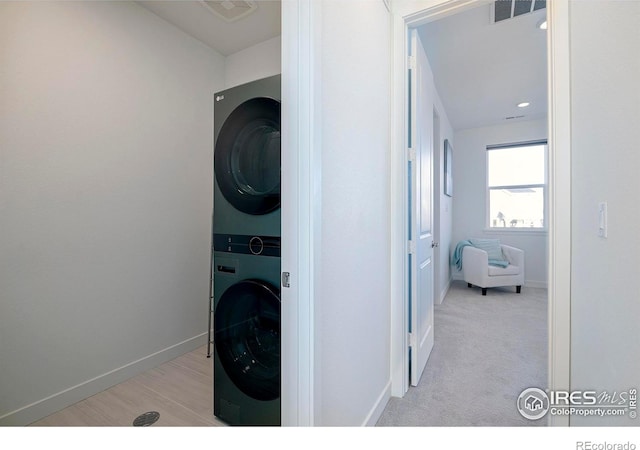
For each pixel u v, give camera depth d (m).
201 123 2.53
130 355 2.01
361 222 1.42
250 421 1.38
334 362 1.17
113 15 1.93
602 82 0.95
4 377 1.49
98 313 1.85
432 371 2.09
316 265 1.01
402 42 1.82
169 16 2.21
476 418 1.58
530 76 3.15
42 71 1.62
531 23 2.31
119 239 1.97
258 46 2.56
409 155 1.94
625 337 0.78
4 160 1.49
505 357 2.29
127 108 2.01
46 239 1.63
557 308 1.35
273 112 1.29
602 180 0.95
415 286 1.93
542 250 4.52
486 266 4.05
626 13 0.78
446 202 4.39
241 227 1.39
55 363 1.66
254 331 1.38
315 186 1.00
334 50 1.18
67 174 1.72
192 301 2.45
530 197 4.65
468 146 5.02
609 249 0.89
